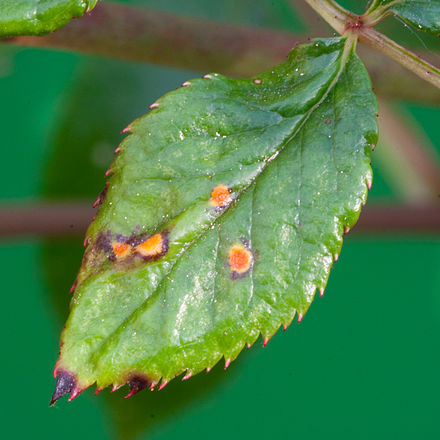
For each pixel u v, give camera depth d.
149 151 0.21
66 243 0.26
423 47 0.24
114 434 0.25
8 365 0.34
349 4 0.24
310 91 0.21
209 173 0.21
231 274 0.21
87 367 0.21
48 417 0.34
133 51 0.24
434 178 0.31
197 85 0.21
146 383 0.21
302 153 0.21
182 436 0.34
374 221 0.26
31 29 0.21
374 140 0.21
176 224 0.21
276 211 0.21
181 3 0.30
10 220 0.25
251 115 0.21
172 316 0.21
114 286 0.21
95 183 0.28
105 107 0.29
